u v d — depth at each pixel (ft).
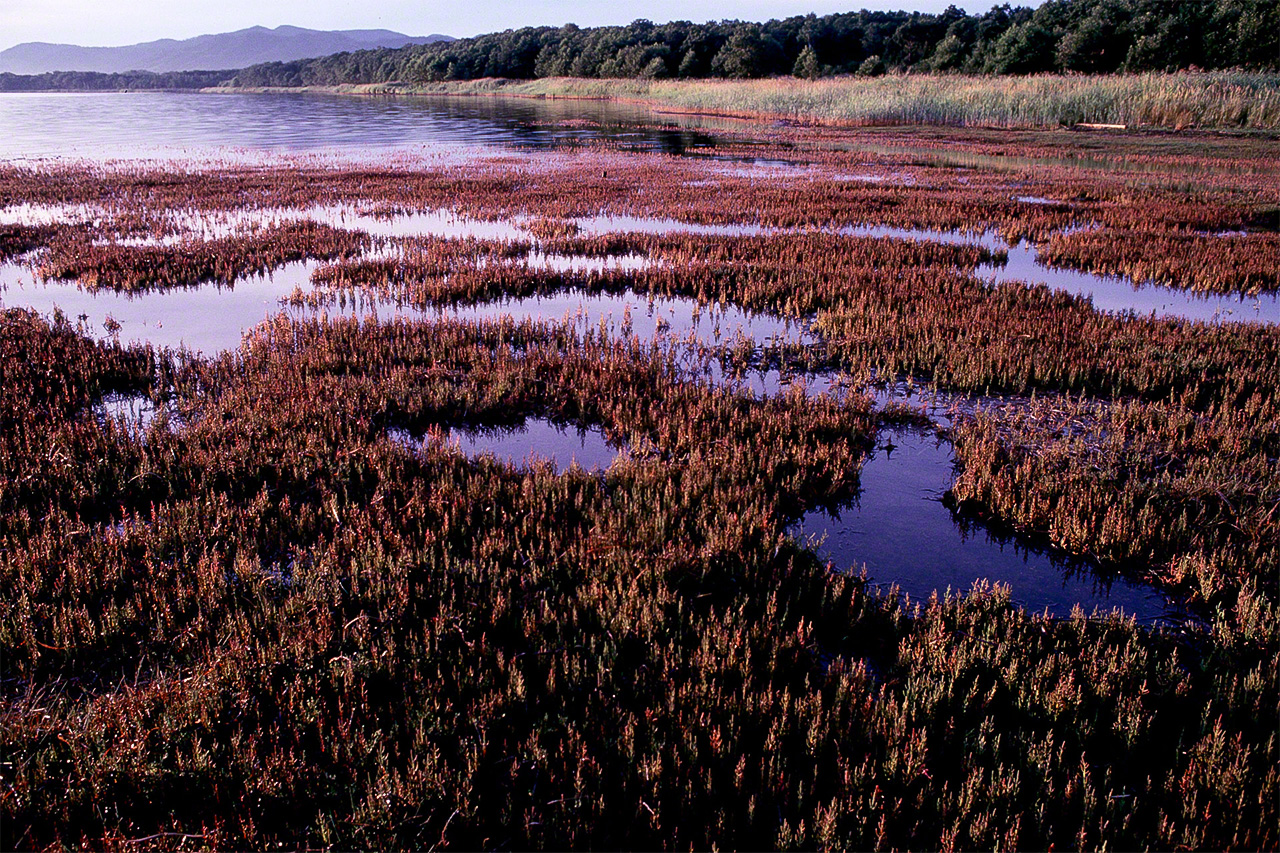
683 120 160.97
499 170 82.38
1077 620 13.16
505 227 52.11
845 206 58.03
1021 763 10.41
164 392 23.04
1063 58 164.45
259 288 36.50
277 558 14.92
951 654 12.25
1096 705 11.54
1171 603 14.29
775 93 170.30
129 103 326.44
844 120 143.13
